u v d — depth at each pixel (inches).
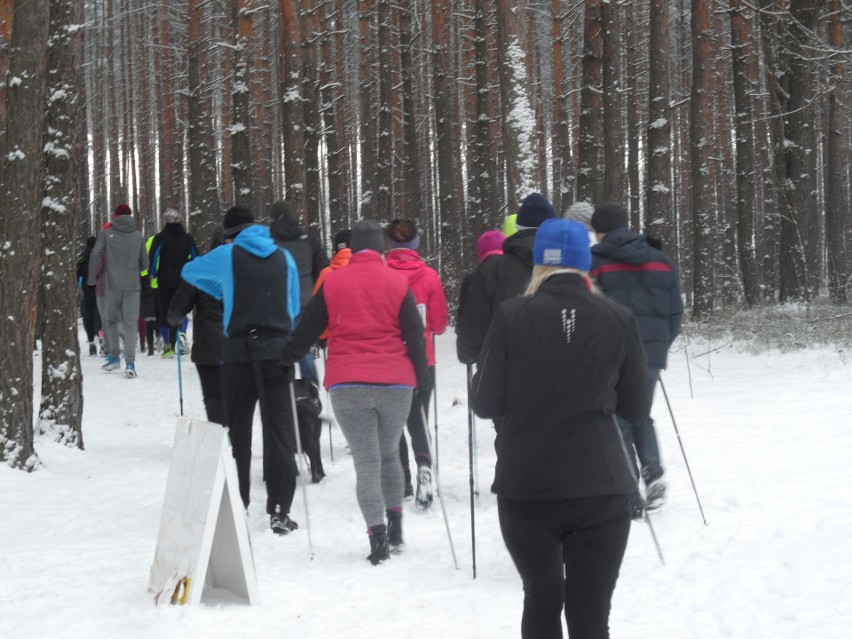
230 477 201.2
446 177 1015.6
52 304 389.1
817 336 592.1
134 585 211.5
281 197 1675.7
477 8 970.7
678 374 506.6
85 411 517.7
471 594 205.0
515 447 139.2
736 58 831.1
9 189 336.8
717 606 182.9
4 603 199.9
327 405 471.5
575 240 144.4
